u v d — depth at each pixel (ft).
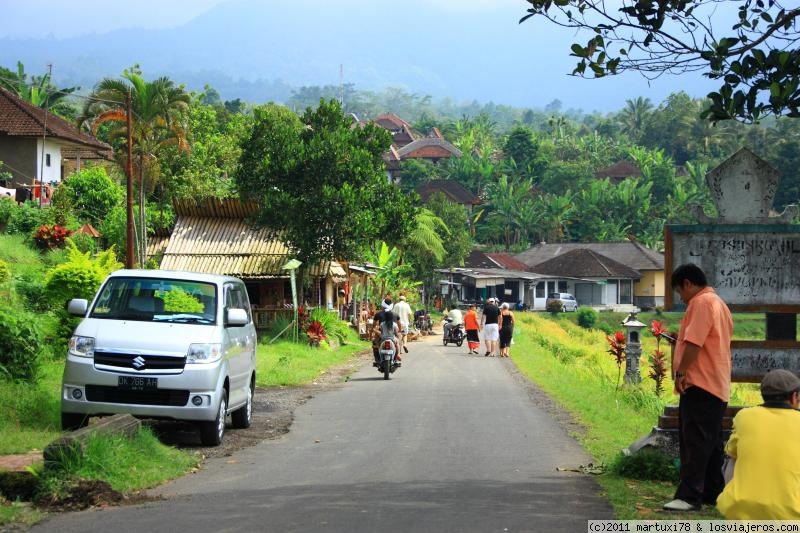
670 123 433.48
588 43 29.58
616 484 29.14
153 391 36.40
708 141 412.98
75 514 24.98
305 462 34.12
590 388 62.59
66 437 28.35
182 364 36.63
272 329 99.86
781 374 18.98
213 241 108.68
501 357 98.37
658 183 340.18
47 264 105.50
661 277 282.56
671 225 33.14
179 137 132.36
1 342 45.37
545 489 28.43
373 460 34.42
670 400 57.93
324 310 109.81
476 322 105.29
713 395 25.14
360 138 111.75
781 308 32.76
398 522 23.43
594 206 319.88
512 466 33.04
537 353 106.22
